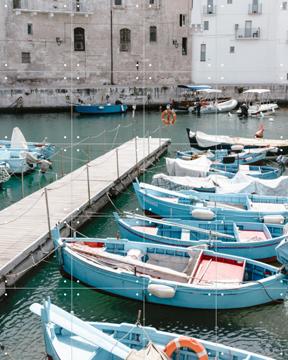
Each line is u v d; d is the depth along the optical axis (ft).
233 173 73.10
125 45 169.07
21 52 157.89
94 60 166.20
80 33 164.45
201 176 71.05
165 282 37.78
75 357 29.45
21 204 59.36
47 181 78.02
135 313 39.45
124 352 28.81
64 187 66.13
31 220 53.36
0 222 52.90
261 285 37.37
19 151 83.41
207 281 38.22
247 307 37.83
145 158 84.74
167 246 43.32
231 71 171.32
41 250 47.11
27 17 156.87
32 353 34.24
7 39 155.84
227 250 45.39
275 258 46.52
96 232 55.67
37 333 36.50
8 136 115.85
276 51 167.94
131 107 163.02
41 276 44.80
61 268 43.21
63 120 140.36
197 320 38.11
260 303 37.96
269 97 165.78
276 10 165.99
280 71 168.14
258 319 38.17
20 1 156.46
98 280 40.34
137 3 167.12
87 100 160.56
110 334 31.94
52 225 51.47
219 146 89.86
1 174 74.13
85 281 41.42
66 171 83.05
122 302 40.01
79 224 56.24
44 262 46.98
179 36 172.24
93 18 163.94
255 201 58.39
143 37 161.68
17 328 37.17
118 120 139.95
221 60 171.12
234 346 35.40
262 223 49.93
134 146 96.07
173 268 43.27
